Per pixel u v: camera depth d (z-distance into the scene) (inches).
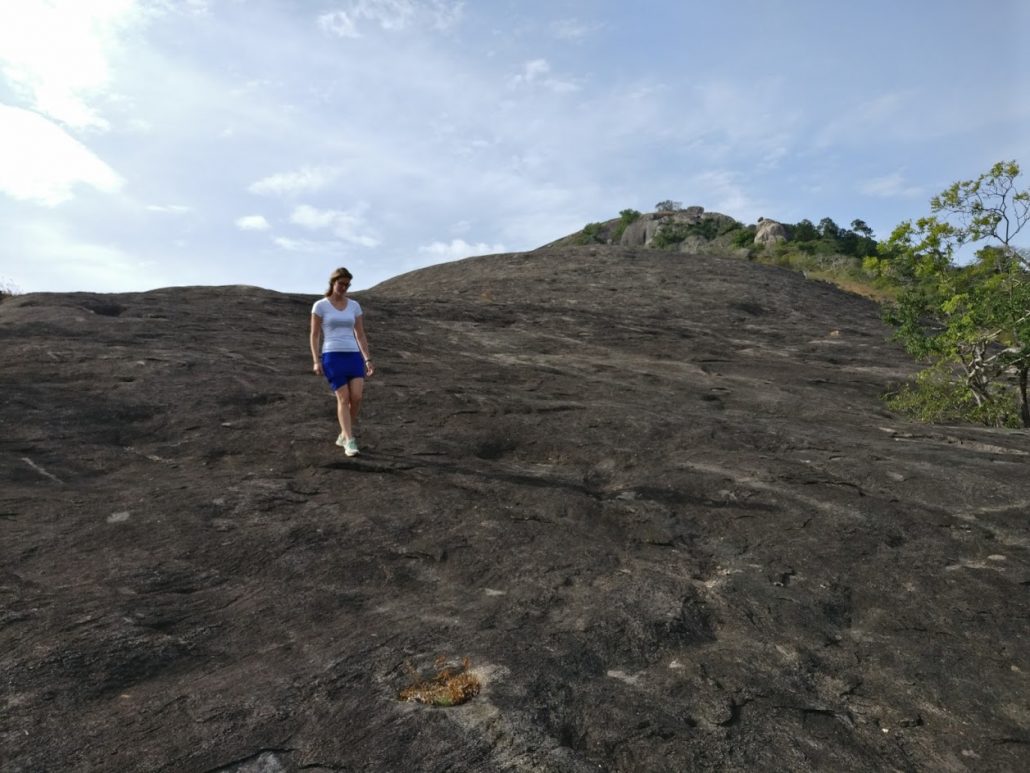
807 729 131.2
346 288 267.7
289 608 163.5
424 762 114.3
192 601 164.1
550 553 200.4
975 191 458.6
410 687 133.5
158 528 198.4
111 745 114.9
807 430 340.8
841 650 160.4
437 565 191.3
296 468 255.8
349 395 271.1
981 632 169.5
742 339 668.1
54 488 222.8
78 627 147.3
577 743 122.7
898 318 482.6
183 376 333.4
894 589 189.5
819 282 1117.7
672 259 1097.4
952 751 127.9
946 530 225.5
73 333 390.0
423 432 300.0
